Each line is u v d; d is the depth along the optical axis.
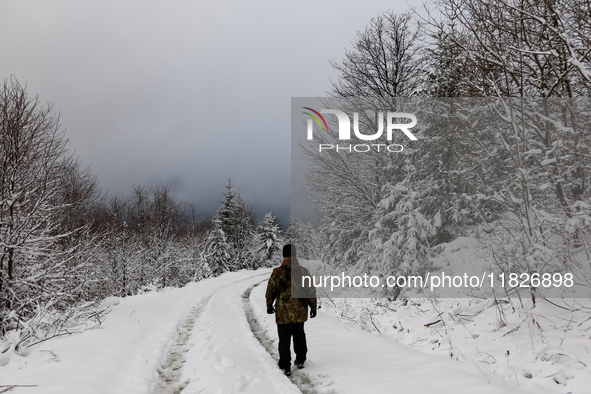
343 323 6.97
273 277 4.76
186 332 6.98
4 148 6.65
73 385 3.69
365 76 13.41
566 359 3.58
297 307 4.59
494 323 5.06
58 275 7.03
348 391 3.67
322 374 4.25
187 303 10.85
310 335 6.18
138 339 5.91
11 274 6.75
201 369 4.57
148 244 23.19
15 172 6.69
